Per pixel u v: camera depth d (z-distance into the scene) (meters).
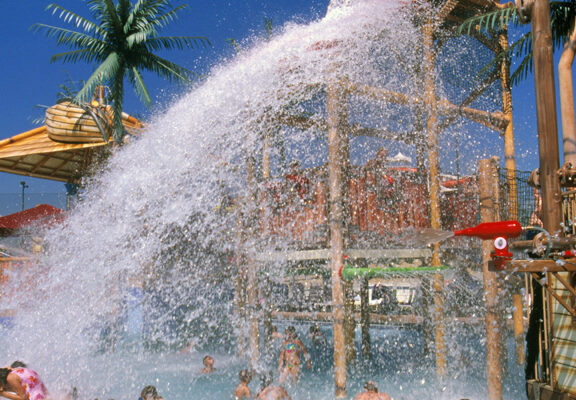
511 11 8.94
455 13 9.11
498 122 9.50
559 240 4.08
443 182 9.56
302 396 7.96
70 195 17.00
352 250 7.48
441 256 8.13
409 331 12.90
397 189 8.06
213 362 10.02
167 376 9.52
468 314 9.06
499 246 3.29
